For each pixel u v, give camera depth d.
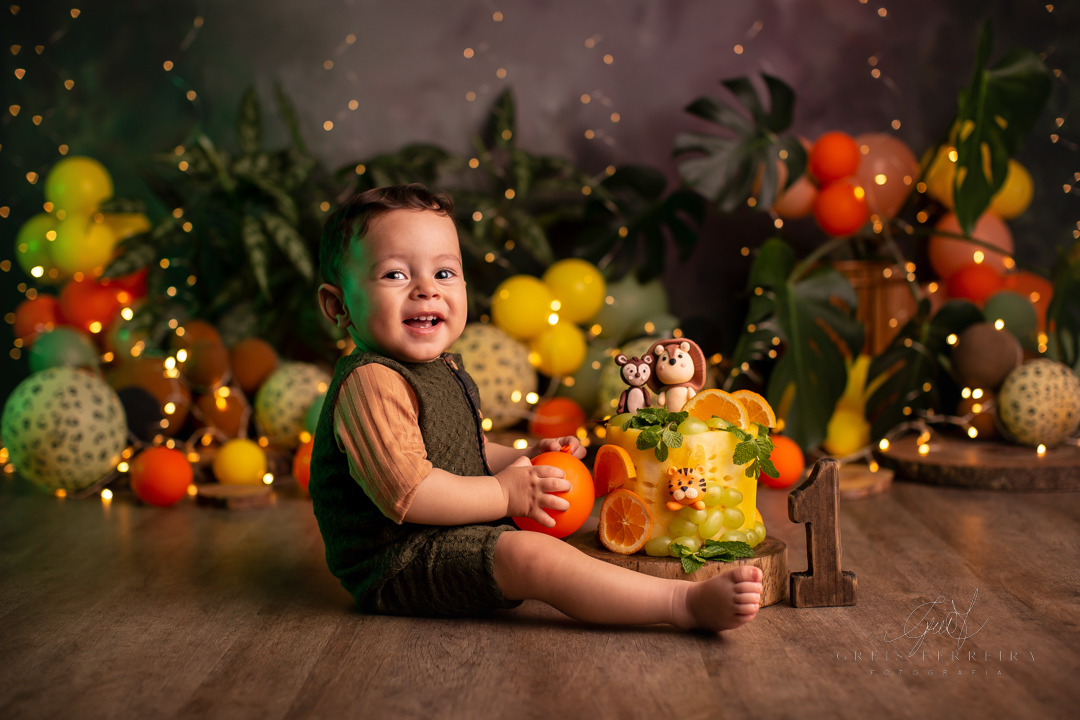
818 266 2.96
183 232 3.13
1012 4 3.48
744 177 2.95
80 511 2.49
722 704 1.19
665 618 1.42
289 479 2.88
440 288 1.55
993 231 3.19
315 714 1.18
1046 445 2.72
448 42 3.63
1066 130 3.48
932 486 2.60
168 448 2.61
